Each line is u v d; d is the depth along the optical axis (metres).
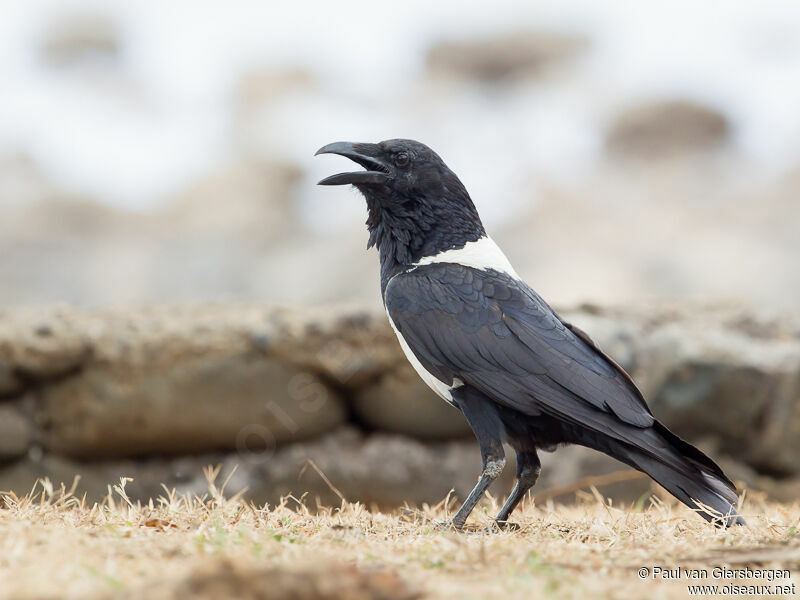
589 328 13.15
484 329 8.45
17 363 12.05
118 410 12.14
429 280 8.85
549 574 5.79
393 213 9.39
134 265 40.00
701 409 12.91
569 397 8.10
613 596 5.32
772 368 12.80
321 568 5.13
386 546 6.59
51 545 6.04
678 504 10.92
